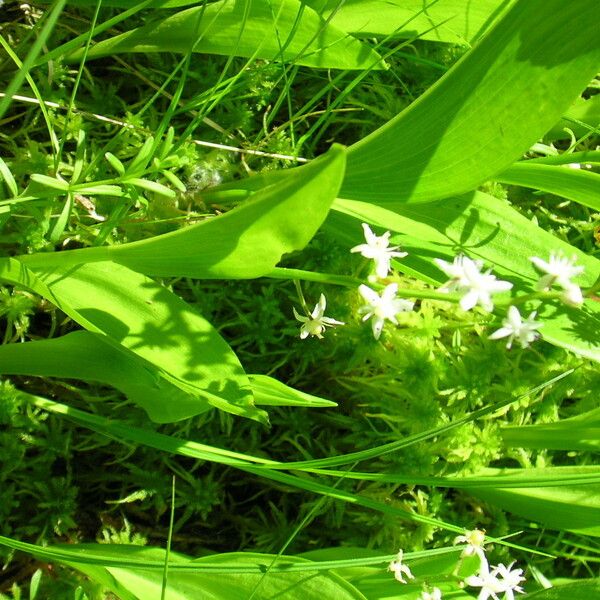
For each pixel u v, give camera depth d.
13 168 0.20
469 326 0.23
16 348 0.17
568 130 0.24
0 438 0.19
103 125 0.22
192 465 0.21
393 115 0.24
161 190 0.15
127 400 0.20
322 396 0.22
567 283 0.14
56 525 0.19
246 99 0.23
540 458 0.23
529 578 0.22
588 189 0.18
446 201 0.20
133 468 0.20
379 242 0.15
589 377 0.23
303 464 0.16
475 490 0.21
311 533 0.21
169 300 0.16
